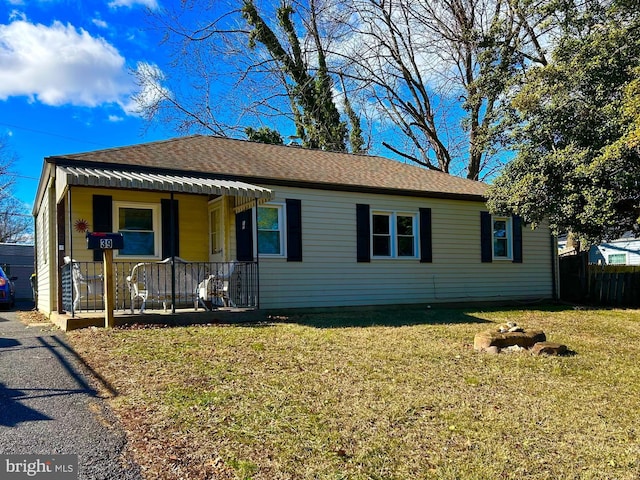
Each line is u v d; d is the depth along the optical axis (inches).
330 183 478.0
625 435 158.7
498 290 594.9
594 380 225.0
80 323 324.5
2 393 185.0
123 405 172.9
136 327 327.0
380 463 133.8
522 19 619.5
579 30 470.3
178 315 352.2
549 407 183.8
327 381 208.4
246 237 441.1
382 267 516.7
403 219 541.0
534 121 468.4
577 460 139.4
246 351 260.7
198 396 183.2
